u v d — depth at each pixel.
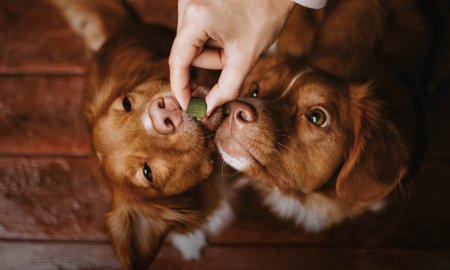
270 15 0.47
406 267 0.64
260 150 0.61
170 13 0.62
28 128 0.64
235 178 0.62
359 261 0.64
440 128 0.62
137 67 0.62
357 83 0.61
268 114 0.60
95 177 0.63
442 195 0.63
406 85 0.62
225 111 0.60
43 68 0.63
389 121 0.62
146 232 0.64
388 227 0.63
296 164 0.61
